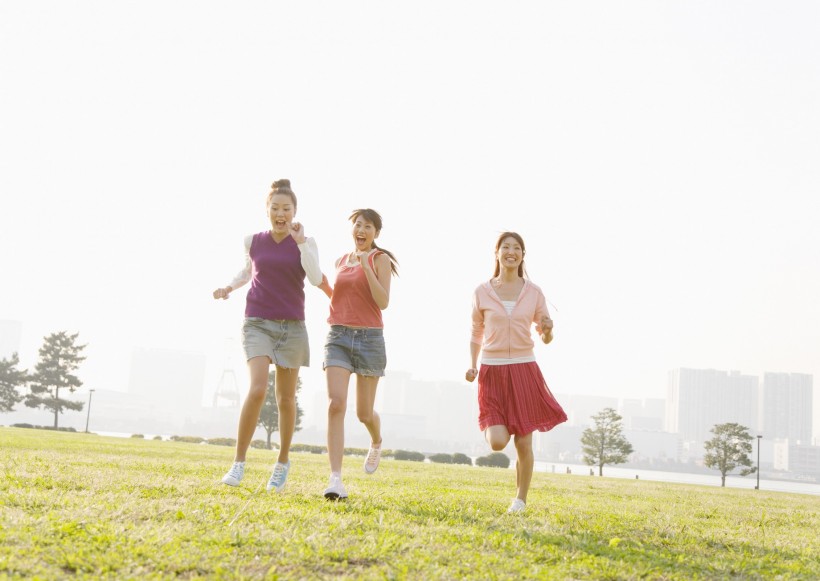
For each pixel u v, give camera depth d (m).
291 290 4.79
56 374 56.59
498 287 5.15
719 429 57.09
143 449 12.87
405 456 41.66
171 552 2.58
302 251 4.67
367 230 4.87
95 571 2.31
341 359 4.74
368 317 4.80
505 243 5.12
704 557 3.52
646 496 9.21
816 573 3.30
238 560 2.56
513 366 5.00
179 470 6.51
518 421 4.92
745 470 56.25
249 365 4.72
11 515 3.03
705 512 6.64
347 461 15.28
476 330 5.26
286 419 4.86
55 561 2.40
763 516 6.61
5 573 2.20
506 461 43.09
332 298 4.87
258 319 4.71
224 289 4.97
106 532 2.84
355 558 2.72
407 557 2.78
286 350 4.77
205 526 3.09
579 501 6.78
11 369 58.16
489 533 3.56
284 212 4.75
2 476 4.61
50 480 4.46
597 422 59.69
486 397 5.03
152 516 3.27
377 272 4.79
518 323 5.02
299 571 2.47
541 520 4.35
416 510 4.25
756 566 3.37
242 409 4.76
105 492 4.07
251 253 4.88
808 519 6.91
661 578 2.91
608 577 2.82
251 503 3.84
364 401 4.98
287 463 4.88
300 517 3.47
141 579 2.27
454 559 2.83
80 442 14.55
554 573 2.73
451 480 9.07
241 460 4.90
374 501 4.58
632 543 3.75
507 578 2.59
